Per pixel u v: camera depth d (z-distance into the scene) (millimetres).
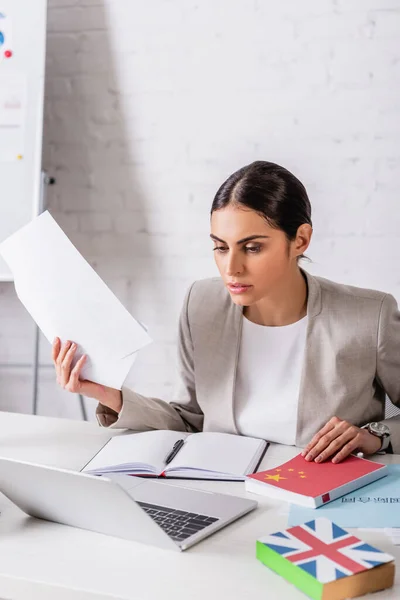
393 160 2297
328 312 1479
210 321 1547
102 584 891
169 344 2531
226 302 1547
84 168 2518
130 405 1479
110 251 2535
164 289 2512
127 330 1314
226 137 2398
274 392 1500
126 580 899
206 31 2371
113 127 2479
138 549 981
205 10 2363
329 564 870
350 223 2346
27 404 2668
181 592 870
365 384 1481
